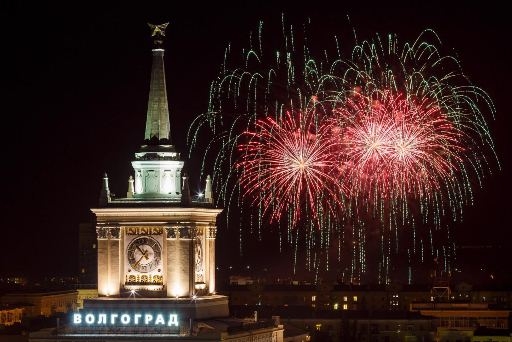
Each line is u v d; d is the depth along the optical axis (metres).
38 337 140.25
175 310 141.75
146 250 143.12
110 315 139.88
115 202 143.75
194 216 143.62
